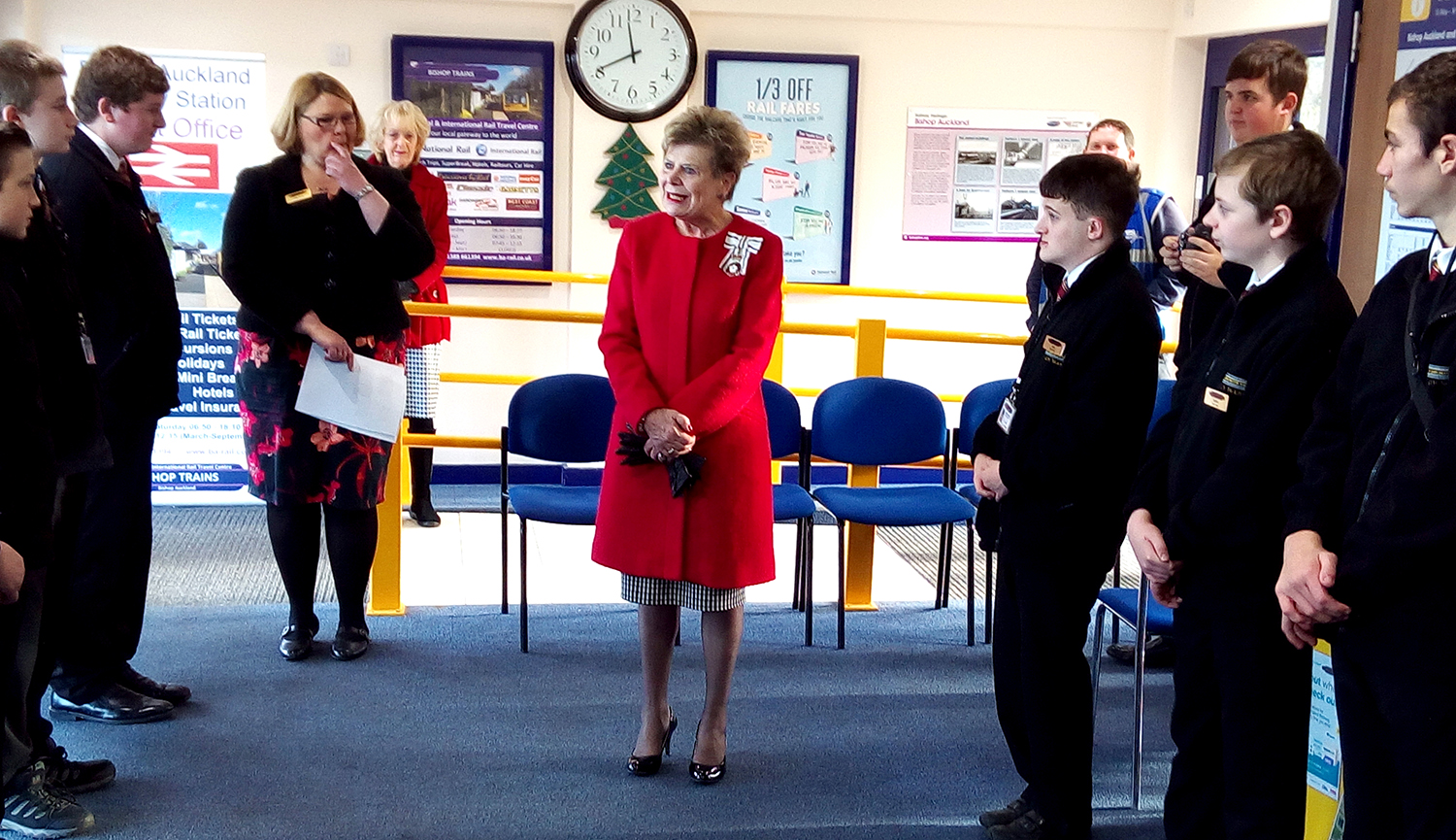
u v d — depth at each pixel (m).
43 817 2.61
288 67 5.57
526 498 3.86
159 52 5.45
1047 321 2.57
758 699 3.51
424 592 4.45
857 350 4.36
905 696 3.57
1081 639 2.57
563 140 5.81
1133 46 6.07
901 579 4.80
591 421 3.99
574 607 4.29
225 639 3.83
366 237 3.46
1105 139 4.19
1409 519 1.73
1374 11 2.74
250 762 3.01
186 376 5.28
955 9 5.90
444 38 5.60
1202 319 2.95
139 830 2.67
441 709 3.37
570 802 2.87
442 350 5.88
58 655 3.14
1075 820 2.63
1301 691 2.17
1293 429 2.09
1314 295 2.10
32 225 2.39
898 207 6.08
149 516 3.21
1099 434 2.42
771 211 5.95
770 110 5.87
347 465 3.53
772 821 2.81
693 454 2.78
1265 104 3.36
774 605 4.41
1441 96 1.76
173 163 5.50
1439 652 1.73
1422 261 1.86
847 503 4.00
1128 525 2.37
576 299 5.91
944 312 6.21
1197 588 2.23
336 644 3.71
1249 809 2.20
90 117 2.98
